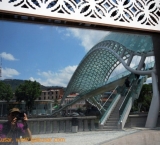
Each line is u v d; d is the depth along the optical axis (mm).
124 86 5477
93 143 4352
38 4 4383
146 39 5578
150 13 5254
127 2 5176
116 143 4457
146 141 4719
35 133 4352
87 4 4668
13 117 4227
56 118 4613
